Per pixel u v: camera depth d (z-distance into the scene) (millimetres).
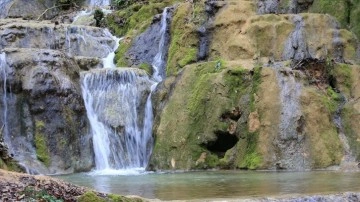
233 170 14445
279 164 14195
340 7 18547
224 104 15320
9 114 15469
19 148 15094
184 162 15156
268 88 15164
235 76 15727
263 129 14711
